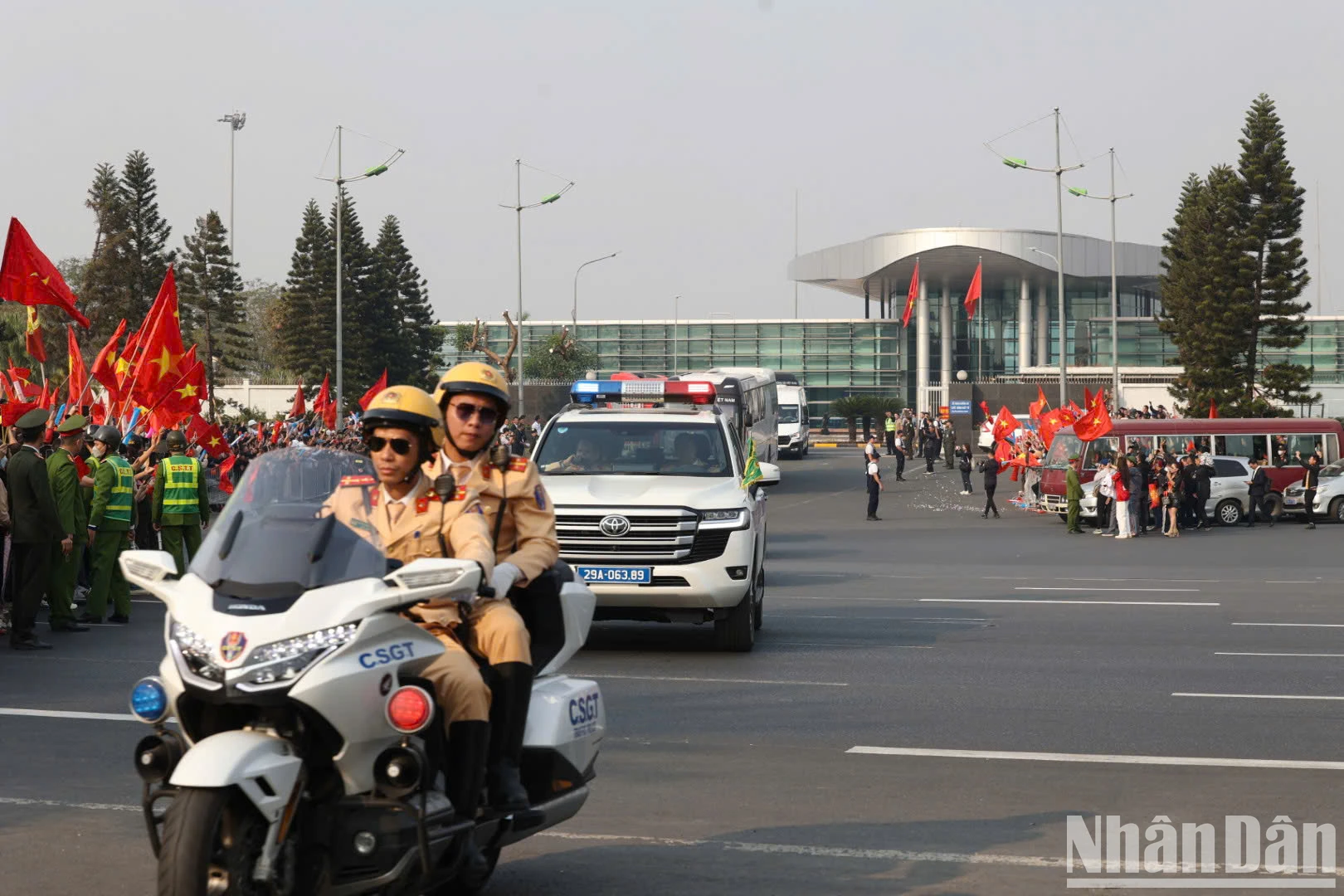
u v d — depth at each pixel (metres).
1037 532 35.50
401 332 80.75
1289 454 41.56
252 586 4.95
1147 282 107.50
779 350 110.12
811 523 38.66
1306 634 15.82
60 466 15.37
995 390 75.62
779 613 18.06
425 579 4.95
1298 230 64.06
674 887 6.41
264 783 4.64
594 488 13.84
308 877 4.90
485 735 5.31
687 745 9.60
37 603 14.07
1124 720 10.57
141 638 14.97
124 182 70.50
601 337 110.88
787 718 10.60
